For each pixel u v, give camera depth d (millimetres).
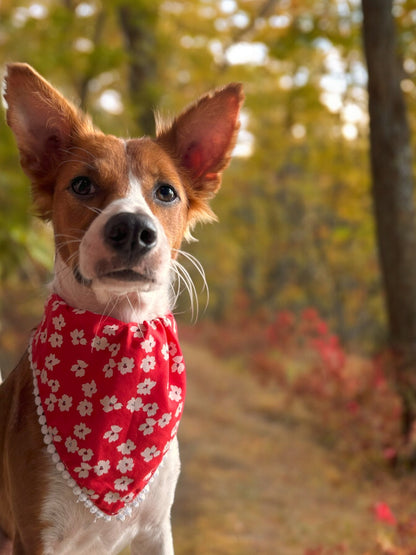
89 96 2270
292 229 3906
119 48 1994
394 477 1392
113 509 554
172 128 641
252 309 4734
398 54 1437
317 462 1543
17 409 558
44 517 544
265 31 2086
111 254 517
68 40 1998
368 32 1396
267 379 2463
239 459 1579
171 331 578
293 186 3299
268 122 2863
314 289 3514
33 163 601
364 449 1486
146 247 521
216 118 642
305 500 1308
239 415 2039
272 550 1059
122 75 2432
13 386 584
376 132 1423
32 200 610
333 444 1660
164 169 591
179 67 2600
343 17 1645
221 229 4410
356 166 2117
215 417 2014
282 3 2021
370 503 1274
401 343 1442
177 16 2414
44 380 551
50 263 1167
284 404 2082
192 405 2172
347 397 1712
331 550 1010
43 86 594
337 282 3076
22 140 594
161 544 591
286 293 3613
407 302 1432
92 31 2270
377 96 1410
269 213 4148
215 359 3391
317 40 1675
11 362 2066
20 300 2146
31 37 1984
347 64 1918
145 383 555
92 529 557
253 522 1181
